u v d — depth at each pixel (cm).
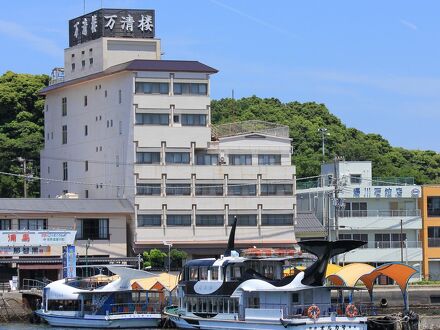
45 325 10281
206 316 9056
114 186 14350
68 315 9969
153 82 13900
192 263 9244
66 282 10244
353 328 8419
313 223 14538
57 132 15888
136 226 13600
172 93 13938
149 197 13662
